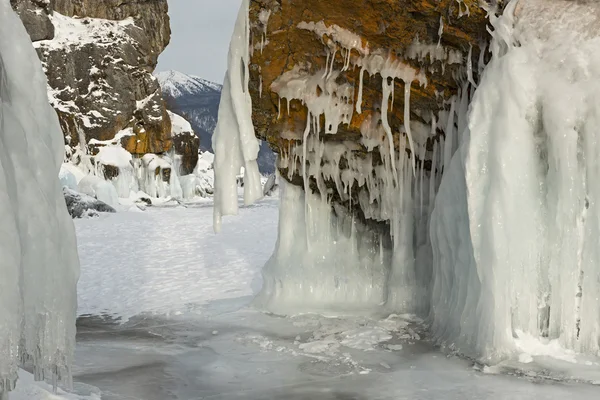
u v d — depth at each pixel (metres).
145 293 8.43
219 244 13.43
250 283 8.91
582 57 4.75
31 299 3.16
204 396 4.15
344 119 6.20
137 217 21.23
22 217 3.14
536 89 4.81
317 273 6.98
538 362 4.54
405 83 5.82
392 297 6.48
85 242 14.14
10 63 3.33
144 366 4.88
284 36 5.99
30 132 3.34
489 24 5.20
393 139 6.28
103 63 31.84
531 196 4.82
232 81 6.32
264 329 6.10
